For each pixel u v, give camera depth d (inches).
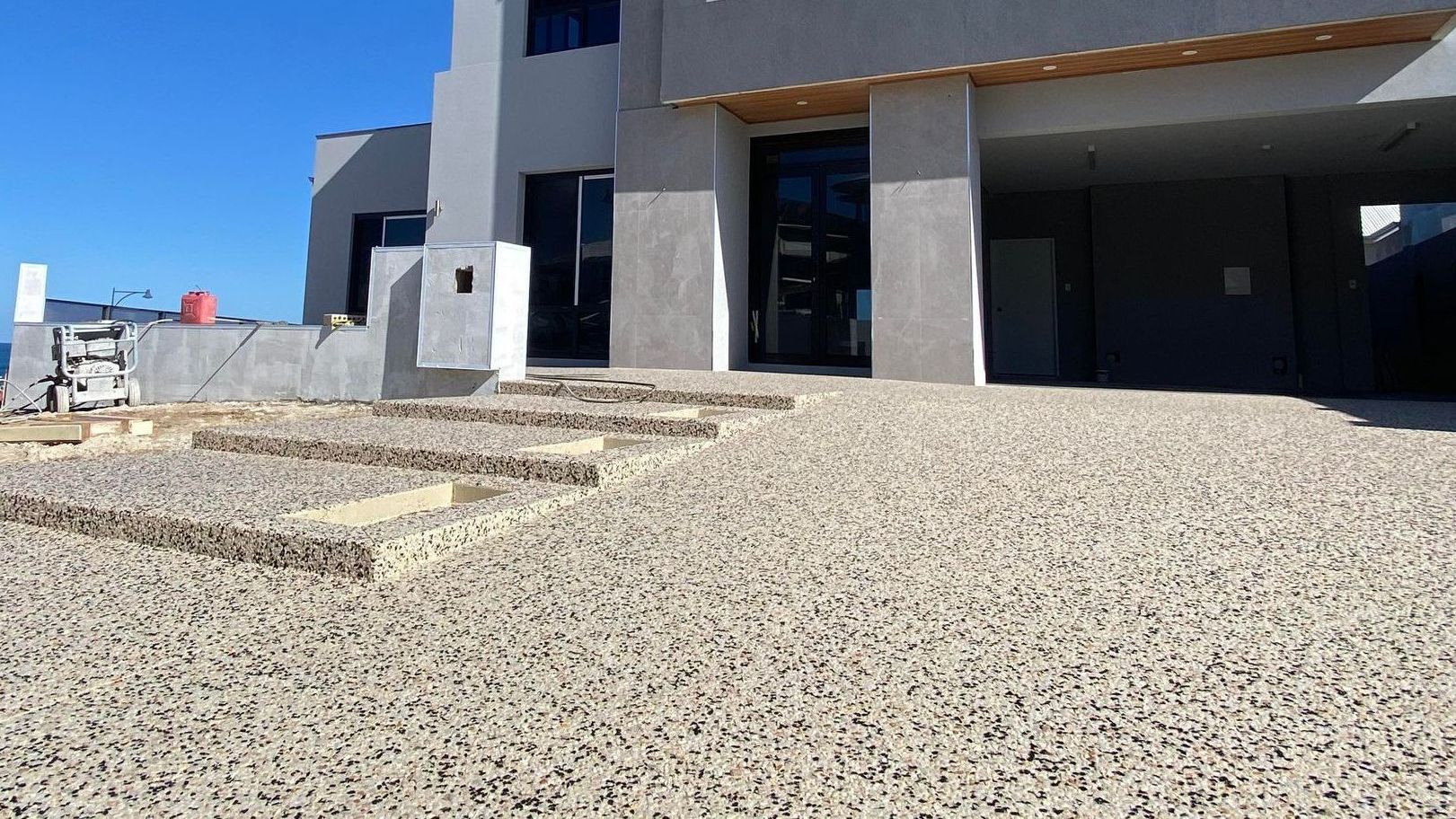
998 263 495.8
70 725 54.9
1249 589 78.5
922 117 342.3
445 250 282.4
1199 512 105.7
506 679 62.1
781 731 53.8
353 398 307.0
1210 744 51.2
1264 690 58.3
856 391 254.8
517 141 460.8
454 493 127.2
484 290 275.1
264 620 74.9
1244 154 392.2
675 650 67.1
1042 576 84.0
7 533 106.2
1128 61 321.1
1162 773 48.1
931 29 331.0
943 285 335.6
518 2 466.9
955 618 73.3
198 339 332.5
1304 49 307.9
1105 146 380.5
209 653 67.2
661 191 391.2
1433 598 74.7
